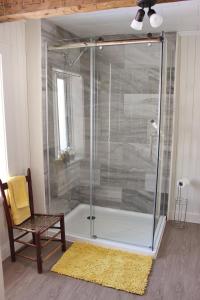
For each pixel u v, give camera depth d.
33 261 2.44
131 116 3.17
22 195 2.51
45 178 2.84
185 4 2.27
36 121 2.74
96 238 2.75
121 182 3.30
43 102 2.72
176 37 3.00
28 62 2.67
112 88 3.17
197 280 2.19
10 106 2.50
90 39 2.80
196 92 3.10
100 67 3.16
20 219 2.44
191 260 2.48
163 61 2.85
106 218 3.20
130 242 2.67
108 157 3.31
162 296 2.00
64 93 3.01
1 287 1.38
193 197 3.28
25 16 2.09
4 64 2.39
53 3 1.93
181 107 3.18
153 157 3.12
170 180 3.26
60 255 2.53
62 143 3.09
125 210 3.31
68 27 2.96
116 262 2.39
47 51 2.71
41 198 2.87
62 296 2.00
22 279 2.19
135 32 3.13
